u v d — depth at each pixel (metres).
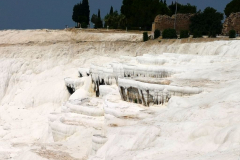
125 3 86.56
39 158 26.12
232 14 61.19
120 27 82.38
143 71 36.69
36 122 43.78
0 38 70.12
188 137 21.27
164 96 30.05
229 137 18.64
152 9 82.31
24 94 52.84
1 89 54.66
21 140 36.62
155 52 57.69
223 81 31.30
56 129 32.12
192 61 39.47
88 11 94.31
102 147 25.34
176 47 55.06
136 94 32.31
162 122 24.28
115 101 32.97
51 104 50.16
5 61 58.38
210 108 23.78
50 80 54.84
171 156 19.38
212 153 17.78
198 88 28.89
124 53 60.81
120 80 33.19
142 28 81.31
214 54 47.25
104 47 61.91
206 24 65.06
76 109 34.34
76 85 47.97
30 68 58.06
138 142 22.94
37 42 64.06
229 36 54.50
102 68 42.97
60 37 69.88
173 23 70.69
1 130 41.03
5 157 28.83
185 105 26.92
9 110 49.69
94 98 38.09
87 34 70.12
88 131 30.45
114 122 27.59
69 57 60.25
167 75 35.66
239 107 22.91
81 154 27.16
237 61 37.75
